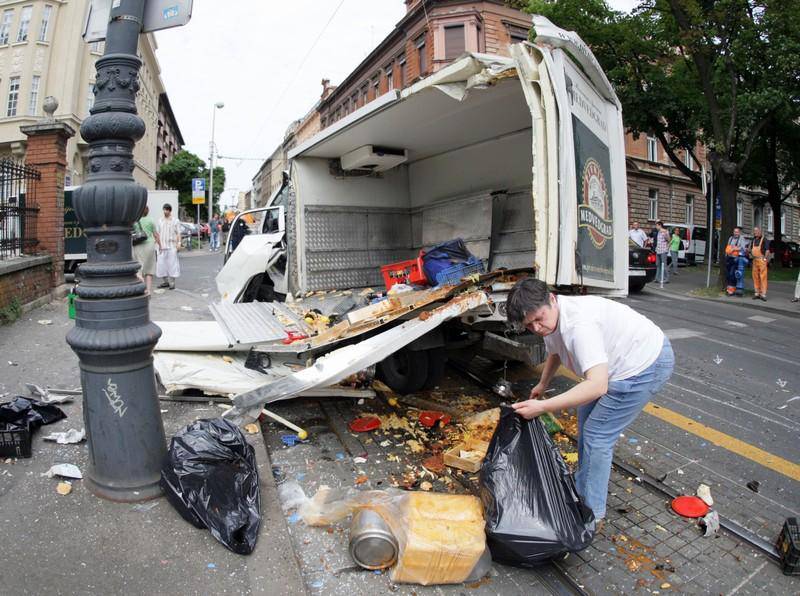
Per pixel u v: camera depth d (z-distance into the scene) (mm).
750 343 8062
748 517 3352
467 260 5488
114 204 2885
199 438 3080
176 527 2867
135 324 2990
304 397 4953
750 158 20391
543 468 2707
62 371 5215
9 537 2701
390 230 7512
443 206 7004
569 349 2734
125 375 2996
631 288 13938
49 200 8438
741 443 4438
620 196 4988
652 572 2811
